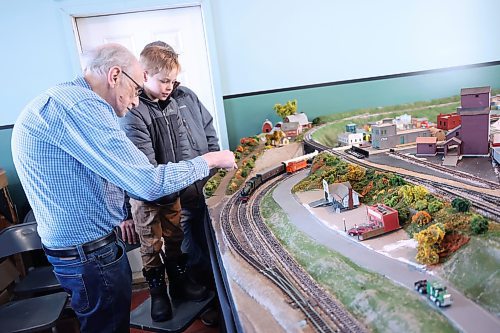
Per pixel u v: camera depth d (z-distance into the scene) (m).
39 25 3.01
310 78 3.50
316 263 1.26
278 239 1.50
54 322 1.96
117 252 1.68
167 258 2.17
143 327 2.06
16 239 2.29
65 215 1.48
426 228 1.27
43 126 1.36
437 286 0.97
